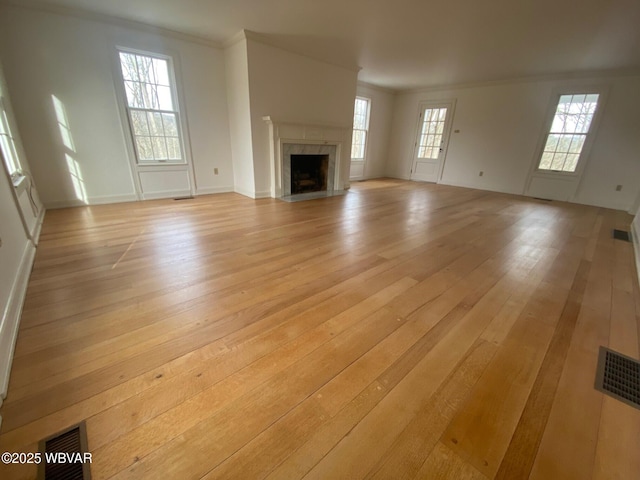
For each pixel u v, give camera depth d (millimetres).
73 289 1909
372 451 968
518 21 3404
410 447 985
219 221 3537
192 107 4562
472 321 1707
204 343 1445
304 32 3969
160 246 2682
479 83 6441
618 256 2799
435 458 954
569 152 5582
